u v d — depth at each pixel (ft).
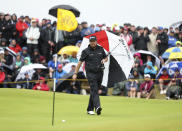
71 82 150.10
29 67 154.30
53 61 164.86
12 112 90.12
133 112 93.66
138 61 164.45
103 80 96.78
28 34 176.14
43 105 104.12
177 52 161.99
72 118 79.82
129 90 150.71
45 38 179.32
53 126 64.18
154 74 162.20
